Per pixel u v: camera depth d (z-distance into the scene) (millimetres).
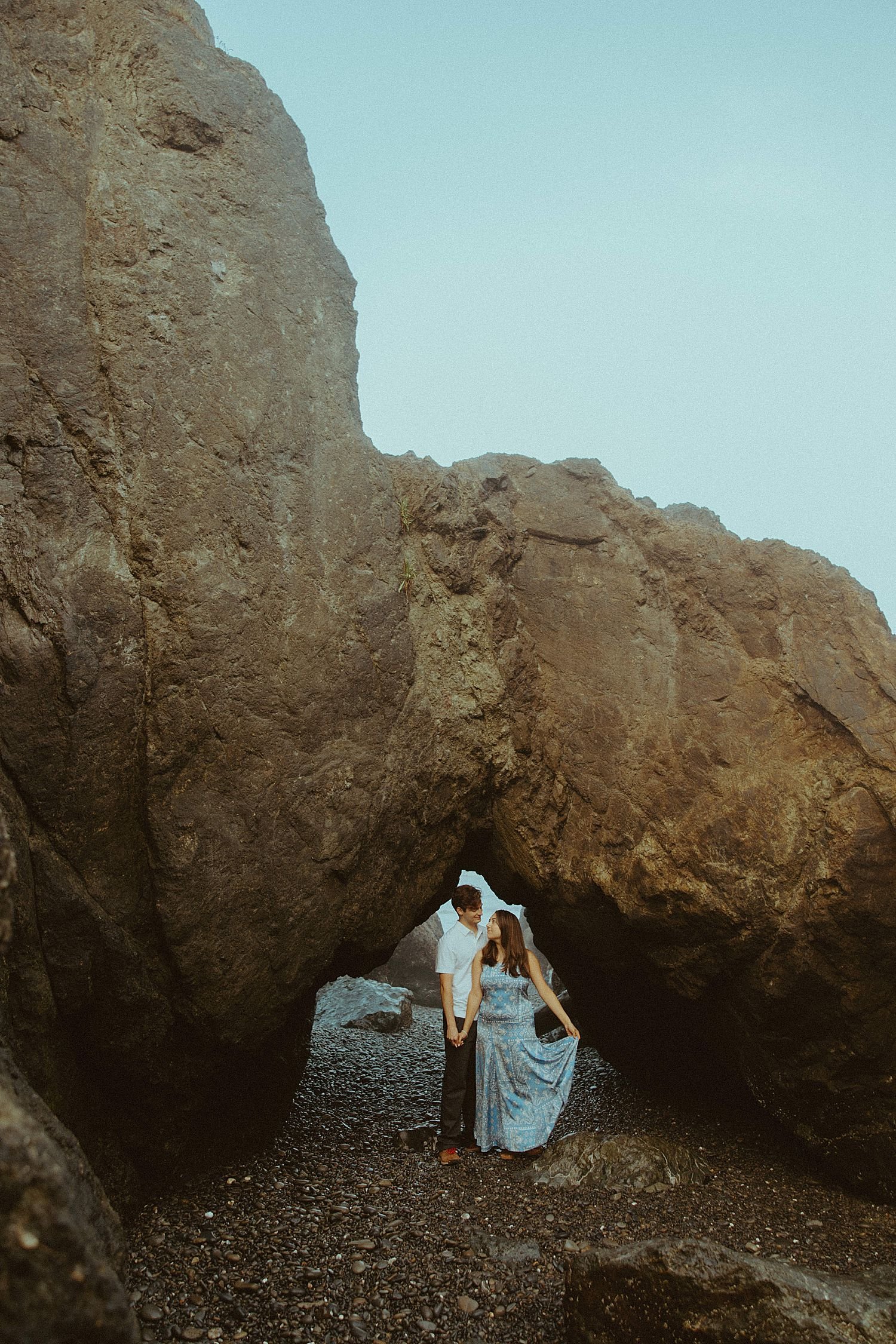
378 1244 4195
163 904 4488
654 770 5781
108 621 4430
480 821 6121
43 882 4043
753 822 5504
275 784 4906
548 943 7379
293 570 5184
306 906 4992
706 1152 5672
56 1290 1966
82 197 4891
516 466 6484
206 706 4707
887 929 5172
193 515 4832
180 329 5004
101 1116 4441
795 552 6051
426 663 5785
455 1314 3678
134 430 4730
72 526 4465
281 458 5281
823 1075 5348
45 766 4184
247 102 5684
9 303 4520
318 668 5160
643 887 5617
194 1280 3848
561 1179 5059
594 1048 8180
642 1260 3400
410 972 13062
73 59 5062
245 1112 5602
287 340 5477
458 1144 5652
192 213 5238
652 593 6160
